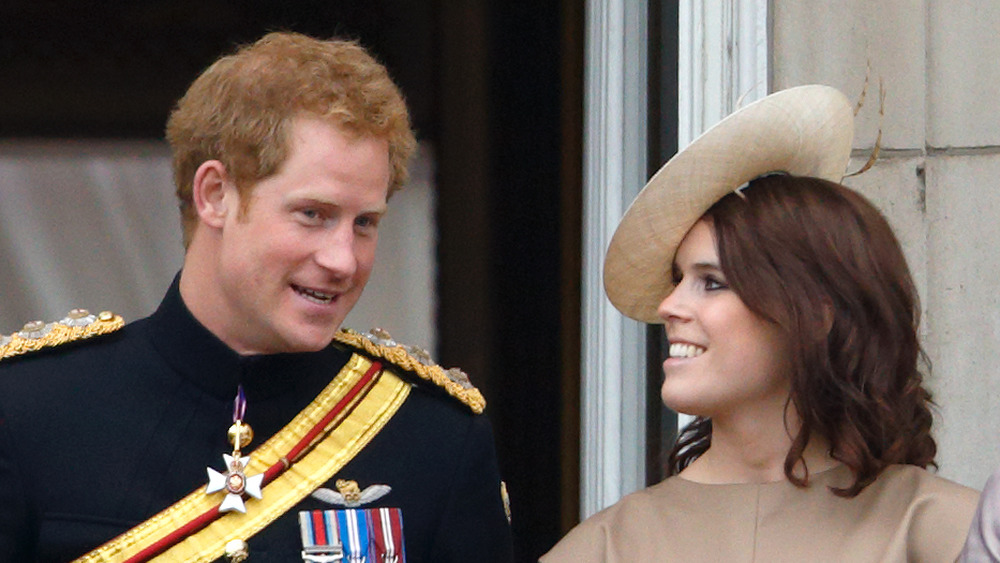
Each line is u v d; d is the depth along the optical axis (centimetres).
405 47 1573
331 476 912
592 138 1430
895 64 1412
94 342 914
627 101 1395
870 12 1403
